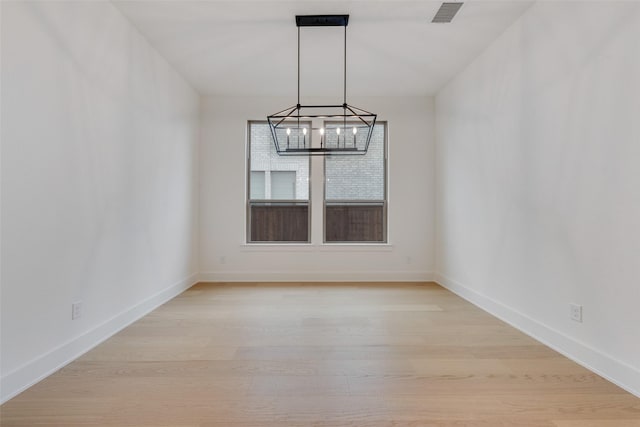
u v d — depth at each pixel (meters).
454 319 3.24
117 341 2.65
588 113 2.22
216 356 2.37
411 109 5.07
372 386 1.96
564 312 2.43
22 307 1.92
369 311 3.50
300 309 3.56
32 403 1.77
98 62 2.60
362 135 5.20
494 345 2.60
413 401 1.81
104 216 2.69
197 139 4.87
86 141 2.46
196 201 4.86
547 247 2.61
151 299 3.50
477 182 3.74
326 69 4.11
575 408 1.75
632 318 1.92
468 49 3.59
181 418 1.65
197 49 3.58
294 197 5.19
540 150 2.70
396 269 5.05
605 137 2.09
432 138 5.07
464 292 4.05
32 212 1.99
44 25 2.07
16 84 1.88
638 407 1.76
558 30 2.50
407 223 5.06
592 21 2.19
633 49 1.91
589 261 2.21
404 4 2.83
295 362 2.28
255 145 5.19
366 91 4.87
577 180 2.31
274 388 1.93
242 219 5.00
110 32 2.76
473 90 3.85
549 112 2.59
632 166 1.92
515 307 3.03
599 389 1.94
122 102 2.94
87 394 1.86
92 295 2.54
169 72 3.93
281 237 5.20
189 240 4.59
